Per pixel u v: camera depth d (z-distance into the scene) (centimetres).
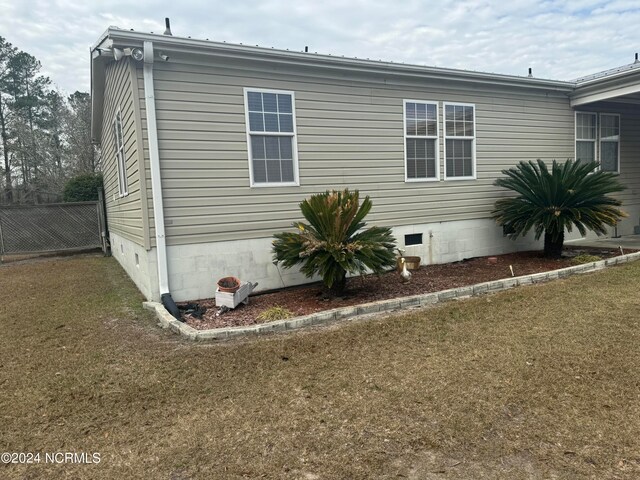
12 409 291
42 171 2511
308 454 231
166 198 557
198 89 566
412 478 209
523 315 461
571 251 876
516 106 860
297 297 586
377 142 711
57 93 2967
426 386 304
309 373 334
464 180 810
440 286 612
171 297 550
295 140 639
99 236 1285
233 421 268
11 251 1190
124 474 220
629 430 243
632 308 466
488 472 212
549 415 261
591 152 990
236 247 605
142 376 340
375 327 436
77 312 557
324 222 536
